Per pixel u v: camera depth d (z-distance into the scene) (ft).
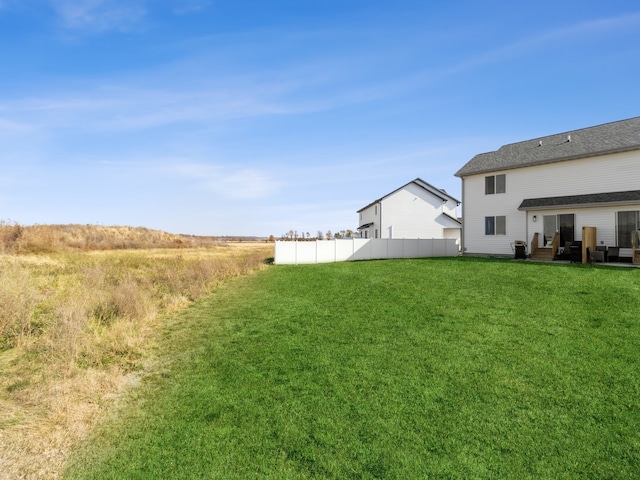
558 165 64.49
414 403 16.55
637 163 55.88
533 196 67.67
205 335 27.14
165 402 17.25
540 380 18.45
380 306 33.14
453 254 97.60
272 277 54.54
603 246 57.11
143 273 56.39
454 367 20.08
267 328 28.17
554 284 39.17
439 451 13.42
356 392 17.61
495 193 73.36
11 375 20.03
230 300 39.11
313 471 12.51
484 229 75.31
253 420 15.48
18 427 15.06
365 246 86.84
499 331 25.55
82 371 20.68
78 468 12.75
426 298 35.35
